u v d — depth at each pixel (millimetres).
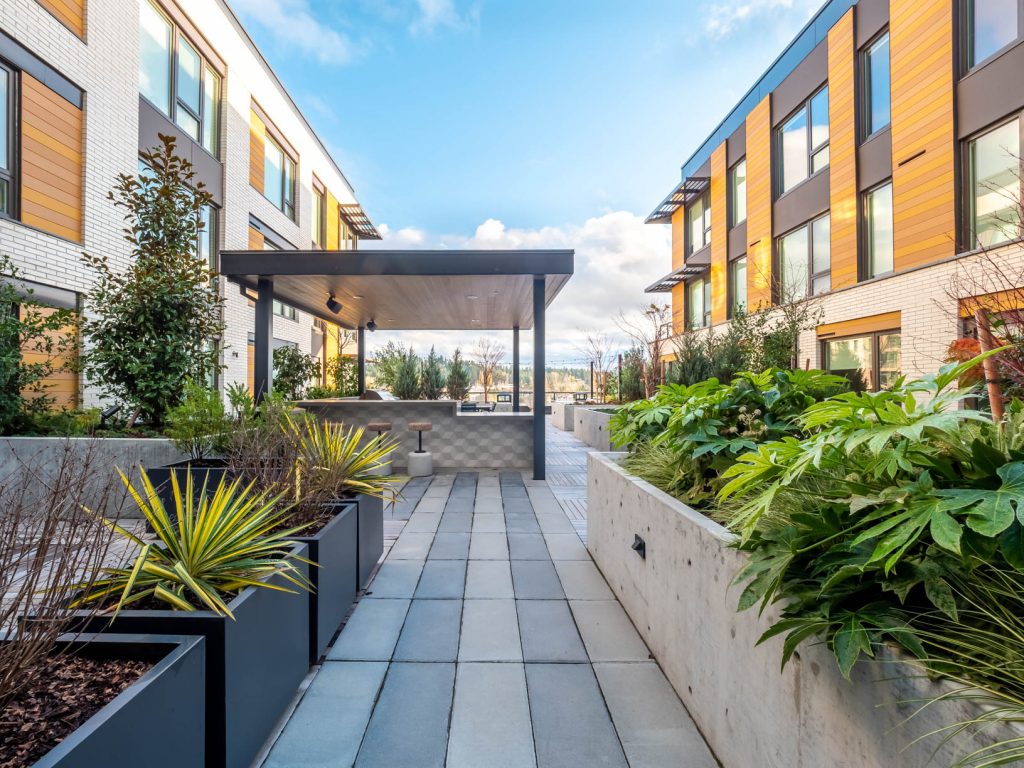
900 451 1178
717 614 1764
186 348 6027
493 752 1794
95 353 5641
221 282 10023
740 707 1594
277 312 12664
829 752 1176
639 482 2844
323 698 2100
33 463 4590
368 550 3377
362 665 2357
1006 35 6469
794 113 11070
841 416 1360
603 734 1891
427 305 9242
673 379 6992
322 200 16484
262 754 1771
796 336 9164
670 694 2143
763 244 11961
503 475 7426
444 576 3469
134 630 1531
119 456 4898
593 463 3867
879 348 8453
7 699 1211
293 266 6660
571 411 13680
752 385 2791
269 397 5602
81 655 1378
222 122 10297
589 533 3951
